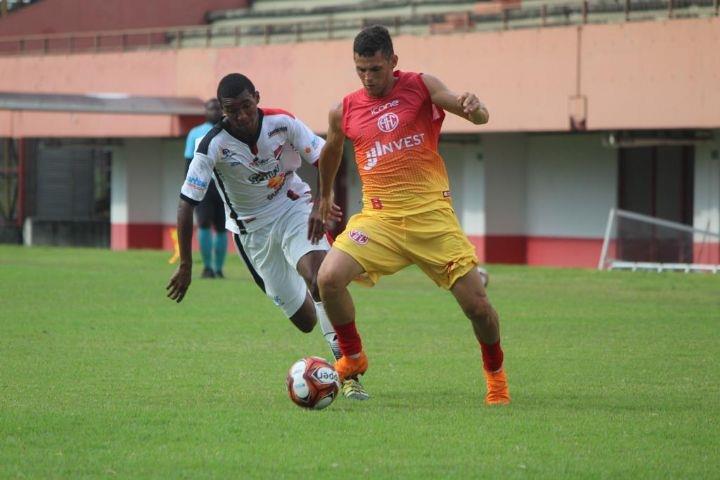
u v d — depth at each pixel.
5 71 123.62
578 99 86.19
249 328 44.16
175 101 106.62
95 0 126.50
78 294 56.59
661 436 24.23
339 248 28.06
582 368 34.53
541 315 49.47
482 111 26.58
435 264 27.80
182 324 45.22
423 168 27.78
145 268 75.88
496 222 99.69
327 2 121.81
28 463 21.75
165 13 128.12
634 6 84.81
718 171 85.75
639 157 93.75
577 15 88.31
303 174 96.25
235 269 75.50
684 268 80.44
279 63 103.06
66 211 127.06
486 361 28.30
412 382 31.88
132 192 121.00
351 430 24.72
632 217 84.50
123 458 22.14
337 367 28.92
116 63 114.44
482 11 98.06
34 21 124.50
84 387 30.70
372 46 27.03
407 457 22.30
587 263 96.62
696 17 81.44
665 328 44.81
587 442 23.64
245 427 24.97
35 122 121.12
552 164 98.62
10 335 41.53
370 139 27.78
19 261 84.44
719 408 27.70
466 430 24.72
